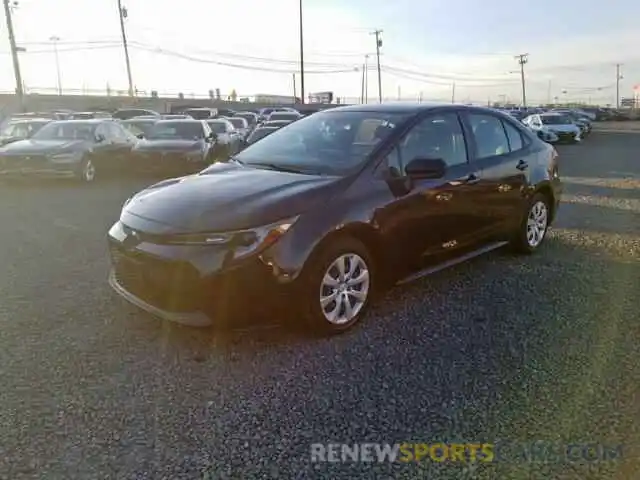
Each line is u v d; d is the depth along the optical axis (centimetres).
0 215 802
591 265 533
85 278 486
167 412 279
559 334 372
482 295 448
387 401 290
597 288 465
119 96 5525
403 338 366
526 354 343
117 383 306
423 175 398
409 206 411
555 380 311
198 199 364
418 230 423
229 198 359
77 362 330
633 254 576
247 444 254
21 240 635
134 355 340
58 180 1253
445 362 332
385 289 418
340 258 369
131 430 264
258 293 336
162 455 246
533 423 271
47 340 359
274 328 376
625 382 309
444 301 434
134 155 1326
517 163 533
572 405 286
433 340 363
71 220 763
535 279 489
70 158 1166
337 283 370
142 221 361
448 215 448
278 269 337
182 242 337
